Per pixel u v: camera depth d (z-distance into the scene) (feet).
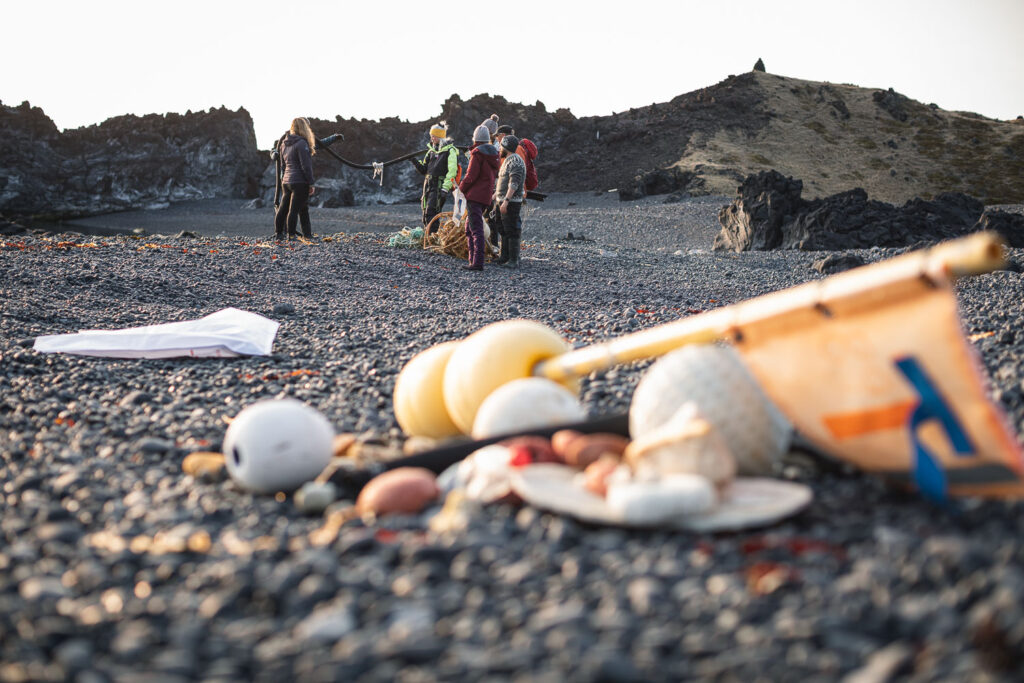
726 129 334.24
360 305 36.04
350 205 254.88
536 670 6.59
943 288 8.73
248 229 176.96
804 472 11.72
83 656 7.17
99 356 23.81
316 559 8.76
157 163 300.61
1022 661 6.05
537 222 165.07
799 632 6.77
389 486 10.61
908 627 6.83
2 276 34.91
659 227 157.28
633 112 354.13
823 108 358.23
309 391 19.76
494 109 331.57
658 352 12.39
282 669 6.82
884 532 8.71
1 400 18.90
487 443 12.12
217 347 24.21
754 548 8.77
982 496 9.41
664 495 9.13
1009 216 84.53
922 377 9.14
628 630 7.03
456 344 15.38
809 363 10.14
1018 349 20.97
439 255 51.72
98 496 12.03
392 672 6.66
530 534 9.43
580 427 12.16
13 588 8.80
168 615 7.96
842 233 89.66
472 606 7.72
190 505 11.75
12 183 282.56
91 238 55.93
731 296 45.83
